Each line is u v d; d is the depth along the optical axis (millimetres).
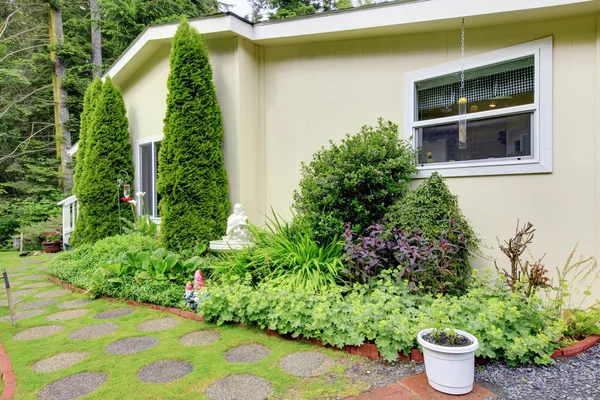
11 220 10625
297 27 5000
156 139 7023
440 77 4457
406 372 2533
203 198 5254
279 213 5641
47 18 13555
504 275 3213
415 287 3178
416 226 3715
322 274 3762
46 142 13789
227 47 5508
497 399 2182
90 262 5551
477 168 4137
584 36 3633
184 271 4594
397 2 4273
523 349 2477
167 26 5984
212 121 5398
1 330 3510
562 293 3047
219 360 2760
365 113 4957
